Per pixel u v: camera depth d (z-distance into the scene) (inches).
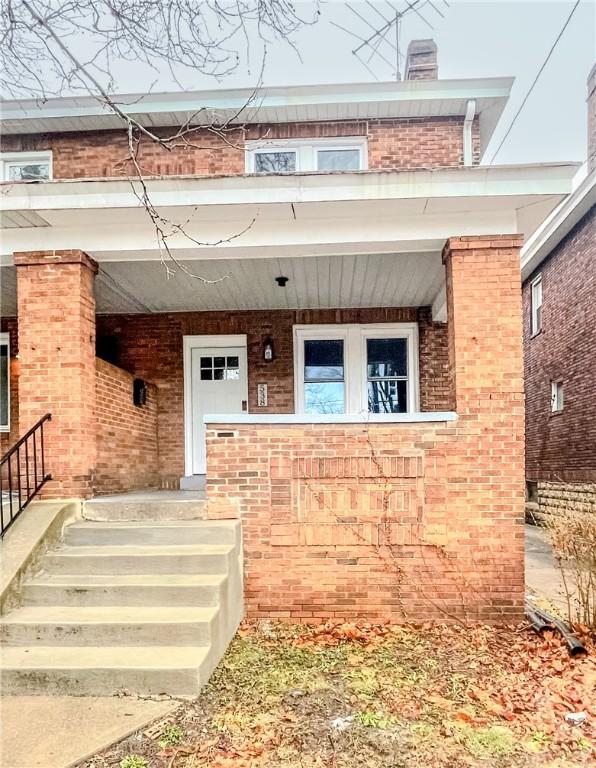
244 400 350.3
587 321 424.5
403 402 348.5
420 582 209.0
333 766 118.3
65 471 219.8
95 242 229.0
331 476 211.5
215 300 326.6
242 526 212.4
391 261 264.7
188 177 207.2
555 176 205.5
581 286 434.9
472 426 211.0
